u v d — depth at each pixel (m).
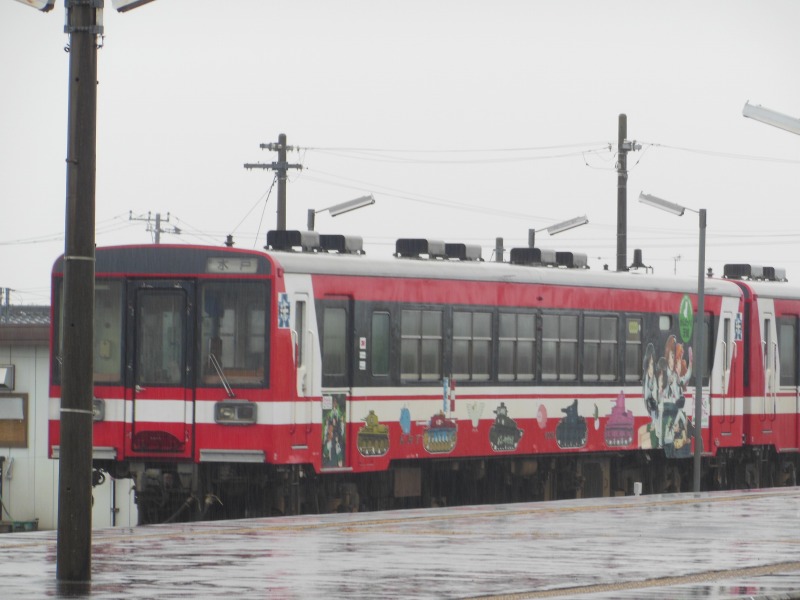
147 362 63.03
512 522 52.69
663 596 34.00
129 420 63.12
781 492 69.88
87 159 36.50
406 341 67.88
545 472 76.94
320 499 65.88
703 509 59.06
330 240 68.00
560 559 41.12
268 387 61.69
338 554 41.91
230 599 32.84
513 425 73.06
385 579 36.50
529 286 74.06
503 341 72.62
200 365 62.34
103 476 65.50
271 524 51.22
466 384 70.69
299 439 62.75
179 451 62.50
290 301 62.50
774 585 36.22
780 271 97.00
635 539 46.84
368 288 66.06
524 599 33.53
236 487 63.62
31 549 42.50
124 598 32.91
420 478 70.81
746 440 87.62
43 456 102.62
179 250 62.81
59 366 64.00
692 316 84.00
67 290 36.47
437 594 33.97
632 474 82.75
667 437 82.19
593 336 77.62
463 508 58.66
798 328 91.25
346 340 65.19
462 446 70.50
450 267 70.38
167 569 38.19
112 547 43.50
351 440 65.19
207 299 62.50
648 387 80.81
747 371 87.81
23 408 102.94
